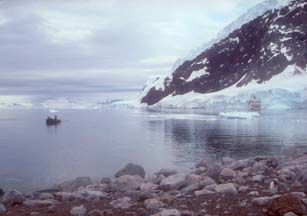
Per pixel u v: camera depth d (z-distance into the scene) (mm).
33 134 70062
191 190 12078
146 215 9164
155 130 71812
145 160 33594
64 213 9945
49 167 30812
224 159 20156
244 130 67250
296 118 97250
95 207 10625
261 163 15992
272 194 10211
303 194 9227
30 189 21750
